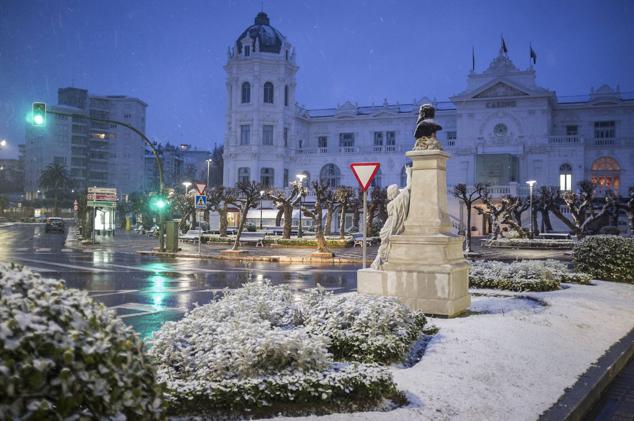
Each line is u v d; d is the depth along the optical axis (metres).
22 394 2.86
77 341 3.13
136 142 138.00
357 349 7.04
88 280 19.17
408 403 5.42
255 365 5.63
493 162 71.81
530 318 9.91
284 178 83.50
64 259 28.44
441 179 11.21
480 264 16.52
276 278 21.05
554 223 65.94
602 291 14.60
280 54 82.81
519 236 47.44
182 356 5.92
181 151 157.25
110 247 39.94
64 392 2.95
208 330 6.54
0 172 154.38
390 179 81.50
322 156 84.38
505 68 77.50
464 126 78.12
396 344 7.11
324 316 7.91
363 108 92.06
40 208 132.38
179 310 12.81
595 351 8.38
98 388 3.08
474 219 70.62
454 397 5.60
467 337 8.11
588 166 73.88
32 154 133.62
